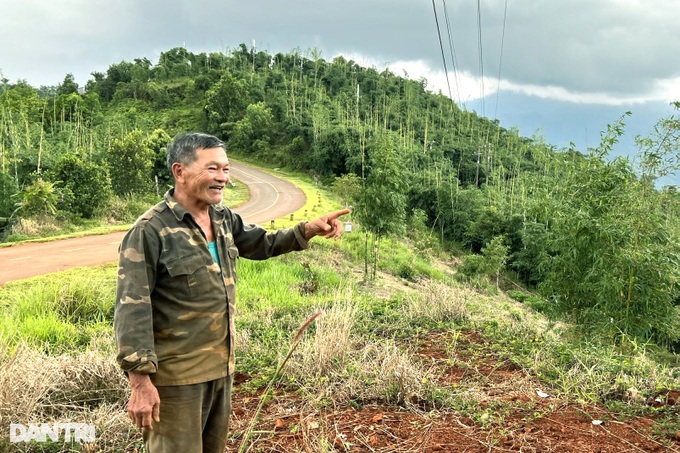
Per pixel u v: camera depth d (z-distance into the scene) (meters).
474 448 3.60
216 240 2.66
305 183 54.00
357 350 5.75
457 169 58.03
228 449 3.69
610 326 8.23
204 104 81.75
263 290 11.10
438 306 7.76
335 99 76.62
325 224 2.99
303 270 14.80
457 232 38.41
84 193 26.77
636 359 5.55
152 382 2.45
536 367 5.21
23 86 76.94
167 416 2.46
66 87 100.19
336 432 3.84
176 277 2.44
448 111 81.94
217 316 2.55
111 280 12.05
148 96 94.50
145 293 2.36
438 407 4.35
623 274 8.41
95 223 25.78
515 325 7.25
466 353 5.93
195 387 2.48
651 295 8.21
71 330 7.54
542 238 10.00
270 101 76.00
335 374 4.84
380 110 73.06
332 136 56.72
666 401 4.45
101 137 54.00
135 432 4.00
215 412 2.67
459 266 25.66
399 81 90.88
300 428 3.90
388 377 4.56
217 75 91.31
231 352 2.64
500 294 22.00
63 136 50.84
